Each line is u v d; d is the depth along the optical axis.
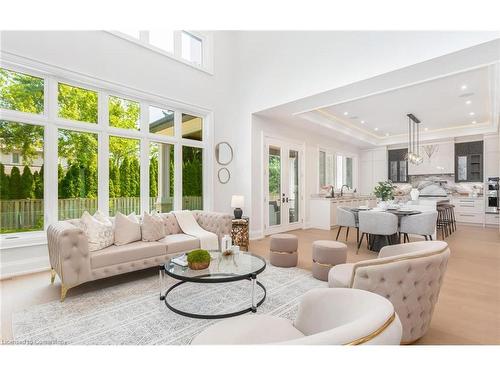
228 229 4.04
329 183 8.09
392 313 0.93
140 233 3.36
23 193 3.28
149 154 4.45
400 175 9.04
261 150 5.73
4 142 3.17
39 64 3.24
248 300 2.51
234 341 1.20
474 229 6.63
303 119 5.92
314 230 6.66
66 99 3.59
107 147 3.92
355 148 9.39
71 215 3.60
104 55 3.82
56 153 3.47
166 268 2.44
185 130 5.01
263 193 5.77
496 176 7.05
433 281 1.68
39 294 2.61
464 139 7.79
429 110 5.98
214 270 2.40
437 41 3.08
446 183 8.26
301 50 4.55
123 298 2.54
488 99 5.23
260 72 5.28
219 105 5.41
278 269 3.44
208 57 5.25
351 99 4.59
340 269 2.29
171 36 4.71
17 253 3.13
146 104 4.38
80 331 1.95
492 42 2.75
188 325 2.05
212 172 5.24
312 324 1.30
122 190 4.10
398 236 4.39
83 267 2.58
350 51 3.89
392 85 3.97
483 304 2.39
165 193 4.68
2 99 3.16
